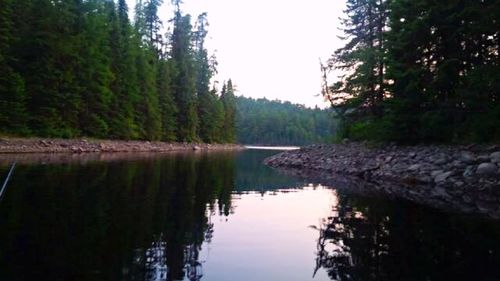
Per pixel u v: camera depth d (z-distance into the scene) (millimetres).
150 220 8266
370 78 28828
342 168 23188
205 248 6492
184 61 65438
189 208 10031
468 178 15031
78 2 40875
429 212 10328
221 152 55312
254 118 141000
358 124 31672
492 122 17172
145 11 61594
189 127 65500
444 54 20297
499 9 16047
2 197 9852
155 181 15141
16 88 30422
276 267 5723
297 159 30188
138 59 52750
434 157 18375
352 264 5926
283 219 9281
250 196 13047
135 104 51344
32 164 18750
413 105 21328
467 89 18047
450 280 5289
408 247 6879
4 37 30297
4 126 30484
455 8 18828
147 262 5594
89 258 5637
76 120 38344
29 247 6000
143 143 49219
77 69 38688
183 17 65938
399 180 17812
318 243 7117
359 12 32500
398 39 21109
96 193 11312
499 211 10508
